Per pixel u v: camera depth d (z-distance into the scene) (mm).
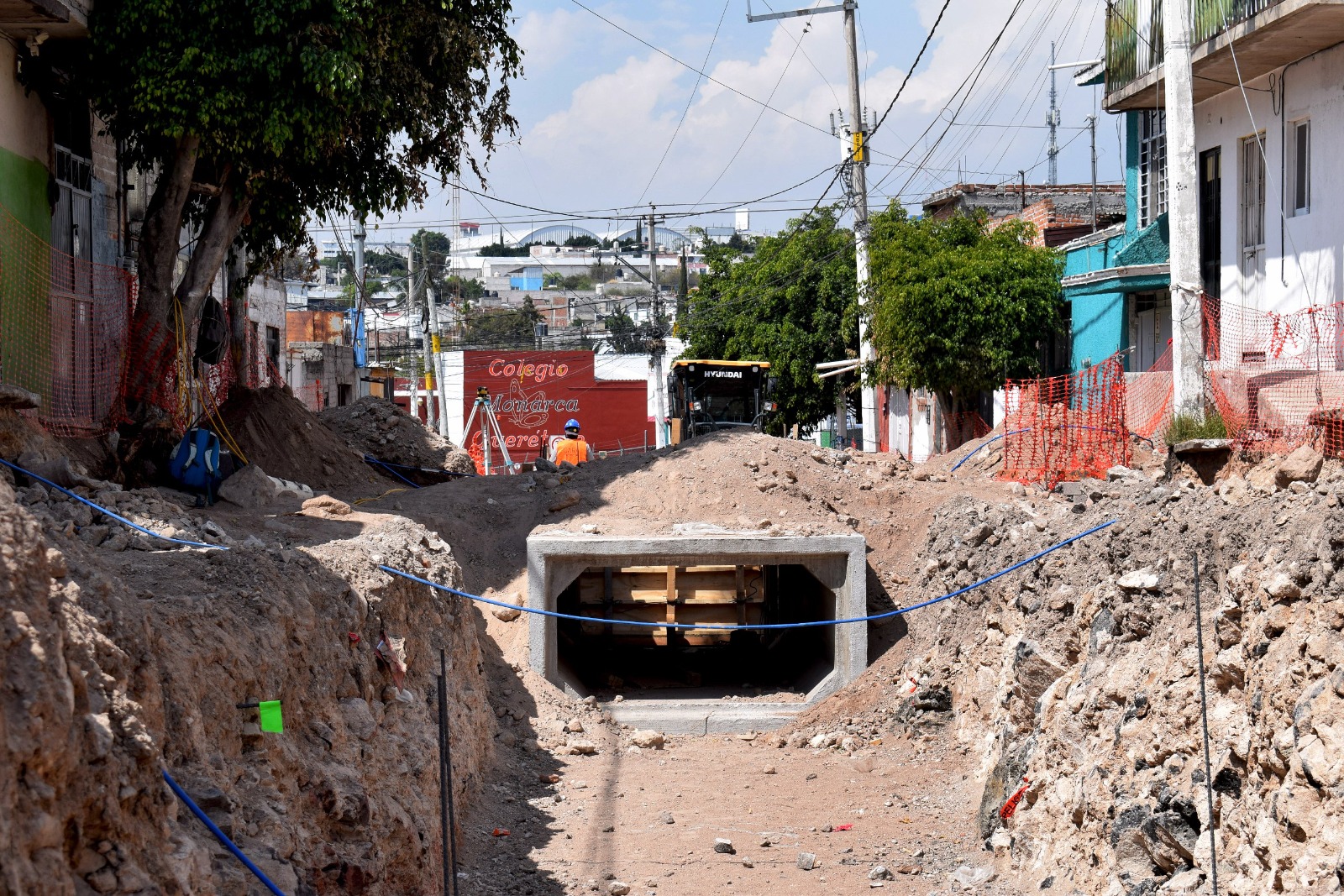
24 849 3703
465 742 11516
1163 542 9422
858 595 16031
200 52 14023
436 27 15406
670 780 13164
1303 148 18031
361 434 24000
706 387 33469
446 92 16531
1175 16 14086
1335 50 16812
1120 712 8945
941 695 14016
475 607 16156
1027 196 40125
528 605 15797
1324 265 17047
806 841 10859
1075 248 27578
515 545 17281
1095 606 10242
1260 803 6957
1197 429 13375
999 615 12820
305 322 44469
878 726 14797
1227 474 12812
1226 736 7484
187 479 13469
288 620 7660
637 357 59500
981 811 10883
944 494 18375
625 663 19906
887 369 28734
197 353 17891
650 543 15875
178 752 5562
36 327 13555
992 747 11852
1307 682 6695
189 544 9000
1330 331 15695
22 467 9977
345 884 6797
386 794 8164
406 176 17141
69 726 4145
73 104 16516
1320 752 6316
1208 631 8195
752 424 33531
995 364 27234
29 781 3887
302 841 6328
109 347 15164
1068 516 12883
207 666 6273
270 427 19000
